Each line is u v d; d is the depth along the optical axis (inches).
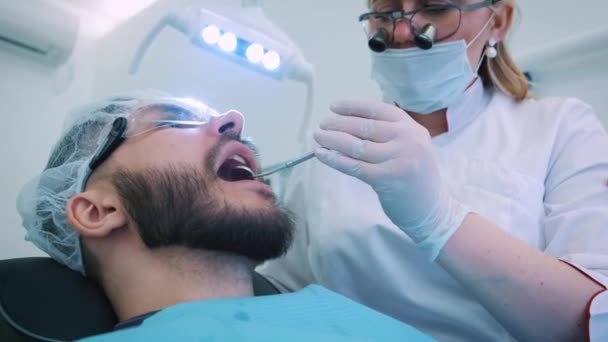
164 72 101.2
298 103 83.9
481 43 43.4
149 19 92.9
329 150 34.8
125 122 37.1
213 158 36.4
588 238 32.9
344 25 81.4
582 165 38.2
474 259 31.4
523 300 29.8
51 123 94.9
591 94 53.6
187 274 34.2
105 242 36.3
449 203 33.9
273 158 86.0
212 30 52.2
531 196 38.9
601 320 27.1
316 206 46.8
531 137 42.7
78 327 33.8
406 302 40.3
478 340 37.9
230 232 33.5
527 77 58.8
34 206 40.4
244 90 92.8
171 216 33.5
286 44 54.6
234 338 25.3
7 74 88.9
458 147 44.6
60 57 92.3
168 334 24.9
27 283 35.0
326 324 30.4
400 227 34.4
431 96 43.4
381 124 33.7
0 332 30.9
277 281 51.9
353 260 42.1
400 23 41.6
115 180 35.8
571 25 56.9
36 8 82.2
